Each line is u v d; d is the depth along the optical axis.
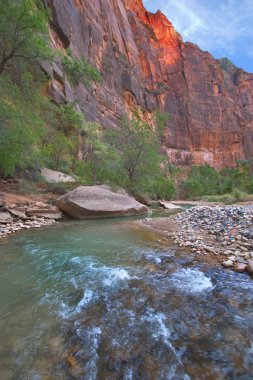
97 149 28.25
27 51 12.07
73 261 5.39
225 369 2.32
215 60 109.31
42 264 5.20
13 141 10.95
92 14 53.28
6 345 2.63
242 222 8.70
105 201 13.42
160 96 85.06
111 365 2.37
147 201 23.00
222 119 98.88
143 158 23.00
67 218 12.04
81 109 38.00
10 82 11.84
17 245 6.68
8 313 3.30
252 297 3.73
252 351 2.55
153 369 2.32
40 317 3.20
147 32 95.44
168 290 4.00
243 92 115.88
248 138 104.06
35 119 13.02
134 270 4.87
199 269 4.90
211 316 3.21
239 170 51.03
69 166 26.23
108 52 59.16
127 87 65.44
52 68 28.34
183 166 83.12
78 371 2.28
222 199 36.25
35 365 2.35
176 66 97.06
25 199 12.44
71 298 3.74
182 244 6.69
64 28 36.72
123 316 3.23
